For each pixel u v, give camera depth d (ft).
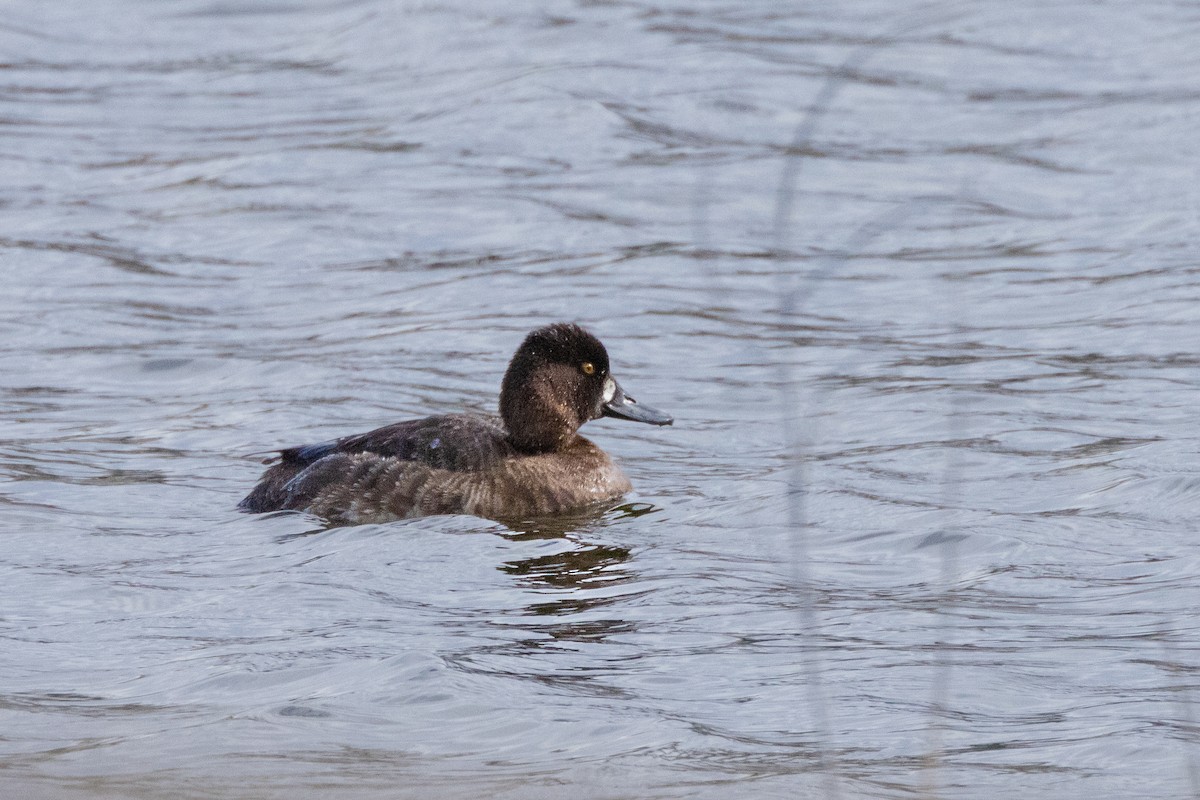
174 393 50.16
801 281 61.67
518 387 40.65
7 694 26.27
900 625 29.68
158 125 89.25
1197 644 28.04
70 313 58.34
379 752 23.61
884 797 21.76
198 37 110.42
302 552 35.27
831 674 27.09
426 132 86.28
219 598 31.86
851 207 72.38
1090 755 23.27
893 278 62.28
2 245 66.85
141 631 29.78
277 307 59.67
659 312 58.34
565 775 22.61
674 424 47.19
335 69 101.81
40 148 83.82
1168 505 37.29
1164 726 24.34
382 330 56.80
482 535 36.70
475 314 58.59
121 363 52.90
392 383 50.96
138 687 26.71
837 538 36.04
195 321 57.82
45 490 40.11
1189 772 22.47
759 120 87.20
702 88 92.48
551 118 87.40
